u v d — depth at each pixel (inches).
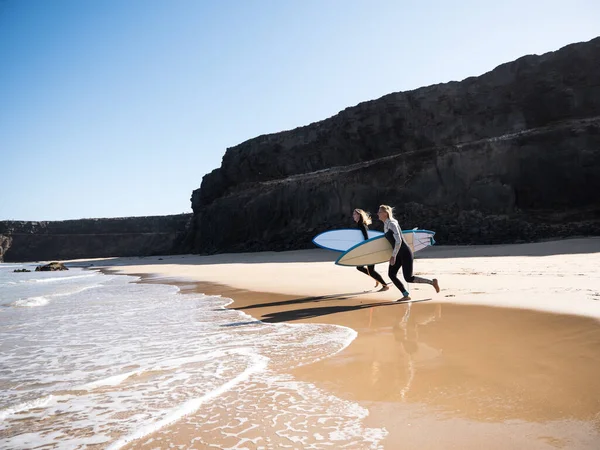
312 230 1579.7
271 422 82.4
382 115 1558.8
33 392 108.7
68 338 180.4
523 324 158.6
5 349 161.2
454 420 78.9
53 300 333.7
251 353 138.5
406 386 98.8
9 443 77.5
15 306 303.7
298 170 1924.2
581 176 1067.3
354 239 352.2
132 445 74.4
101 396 103.3
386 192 1417.3
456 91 1397.6
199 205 2493.8
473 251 768.9
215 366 126.0
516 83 1277.1
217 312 237.9
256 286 378.6
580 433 71.0
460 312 190.2
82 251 3489.2
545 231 1035.3
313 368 117.7
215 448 72.0
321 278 421.1
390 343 141.2
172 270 840.9
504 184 1176.8
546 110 1224.2
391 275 238.2
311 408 88.7
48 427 84.9
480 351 125.6
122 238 3516.2
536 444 67.7
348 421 81.0
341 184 1558.8
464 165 1259.2
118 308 274.4
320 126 1824.6
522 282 283.1
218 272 644.7
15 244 3506.4
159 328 196.2
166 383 111.7
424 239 316.5
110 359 141.9
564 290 233.6
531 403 84.9
